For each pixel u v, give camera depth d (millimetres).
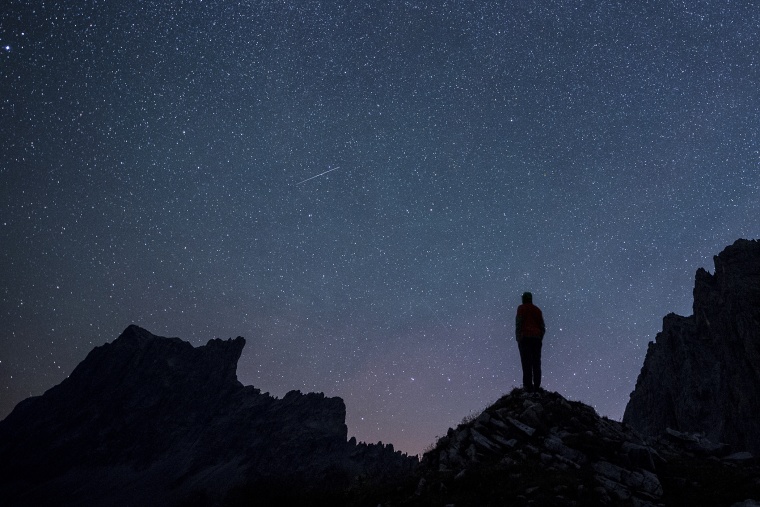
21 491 193375
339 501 12539
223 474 198375
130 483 198875
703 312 64000
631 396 66938
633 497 9938
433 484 11102
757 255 62250
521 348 16062
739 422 48781
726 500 10109
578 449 12008
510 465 11469
